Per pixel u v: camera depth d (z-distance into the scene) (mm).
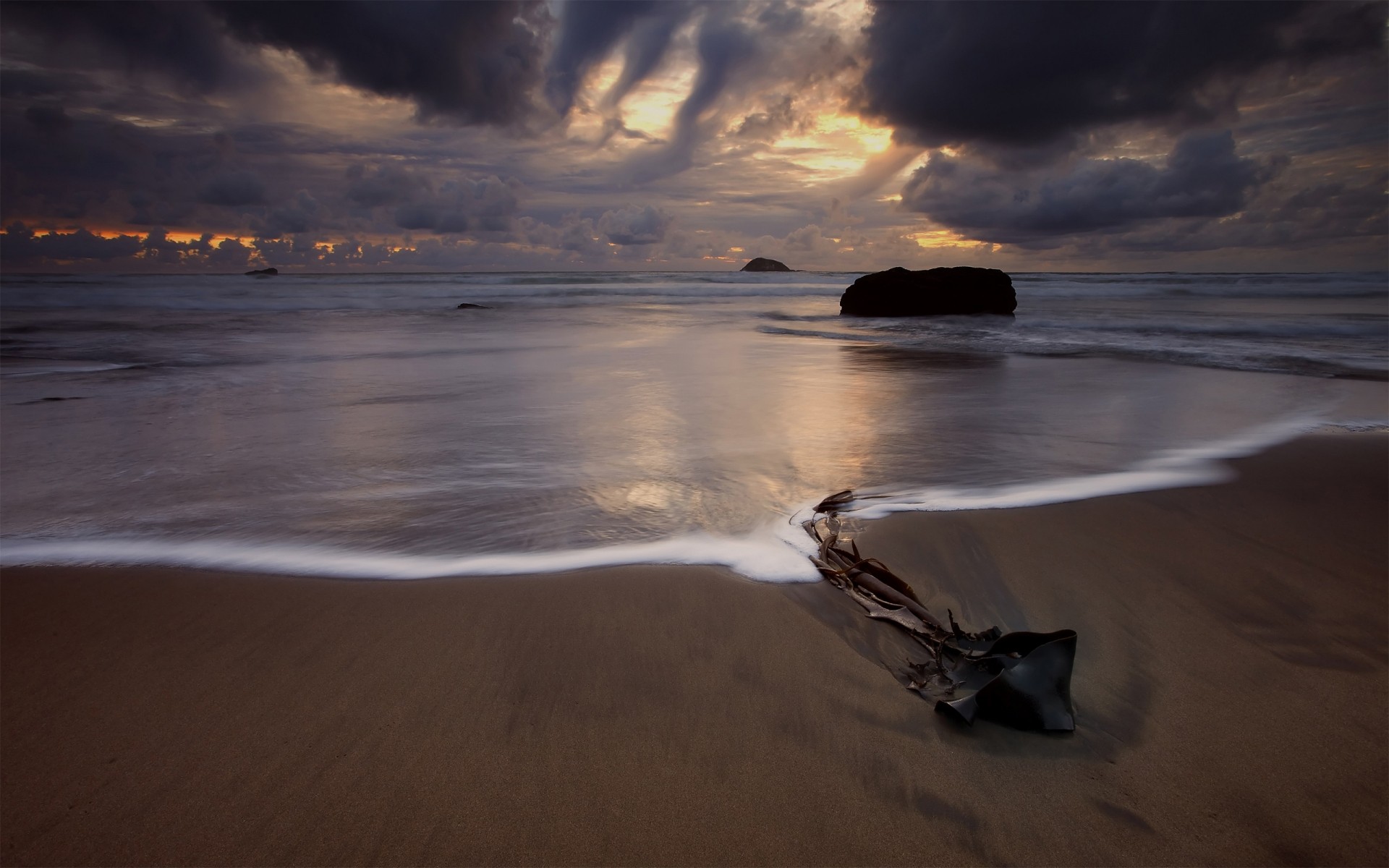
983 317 19469
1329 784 1732
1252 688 2127
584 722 1973
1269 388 7812
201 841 1596
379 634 2457
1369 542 3293
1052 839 1579
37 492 4086
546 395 7309
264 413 6398
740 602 2660
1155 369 9484
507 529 3439
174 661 2312
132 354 11211
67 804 1702
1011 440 5312
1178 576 2908
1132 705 2045
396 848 1568
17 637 2467
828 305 27406
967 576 2916
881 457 4793
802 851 1553
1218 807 1664
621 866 1515
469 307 24547
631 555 3109
